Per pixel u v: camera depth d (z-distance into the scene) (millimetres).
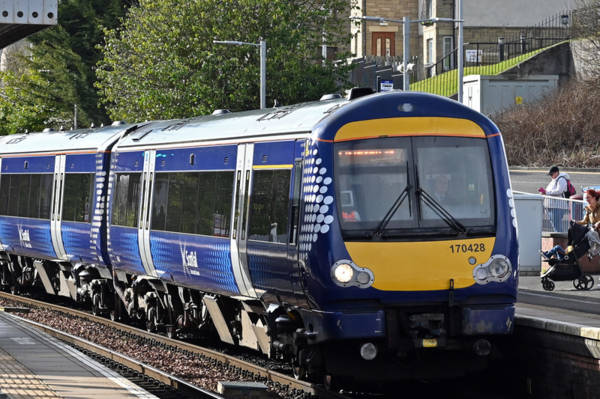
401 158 39625
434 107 40250
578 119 130125
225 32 119750
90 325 67125
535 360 39531
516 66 148625
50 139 77875
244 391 40875
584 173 120562
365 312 38750
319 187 39188
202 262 50438
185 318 55438
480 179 40156
